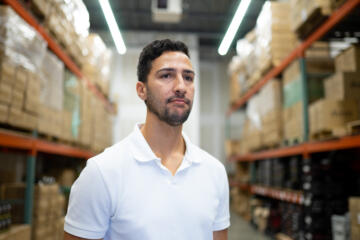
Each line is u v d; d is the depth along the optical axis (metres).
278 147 5.36
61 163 5.60
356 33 4.18
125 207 0.98
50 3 3.65
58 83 3.94
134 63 10.79
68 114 4.43
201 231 1.03
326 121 3.46
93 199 0.98
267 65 5.32
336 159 4.00
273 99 5.16
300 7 3.99
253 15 9.48
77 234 0.97
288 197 4.70
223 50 6.04
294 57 4.41
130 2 9.16
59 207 3.98
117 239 0.99
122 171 1.01
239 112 11.89
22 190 3.27
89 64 5.72
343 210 3.75
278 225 5.62
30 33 2.95
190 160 1.08
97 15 9.75
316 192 3.83
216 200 1.12
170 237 0.97
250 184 7.36
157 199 1.00
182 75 1.09
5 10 2.52
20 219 3.21
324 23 3.67
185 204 1.02
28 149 3.19
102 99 6.81
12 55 2.60
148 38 11.01
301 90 4.17
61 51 4.09
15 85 2.67
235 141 9.23
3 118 2.50
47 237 3.54
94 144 5.89
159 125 1.11
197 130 10.50
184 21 10.34
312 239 3.72
